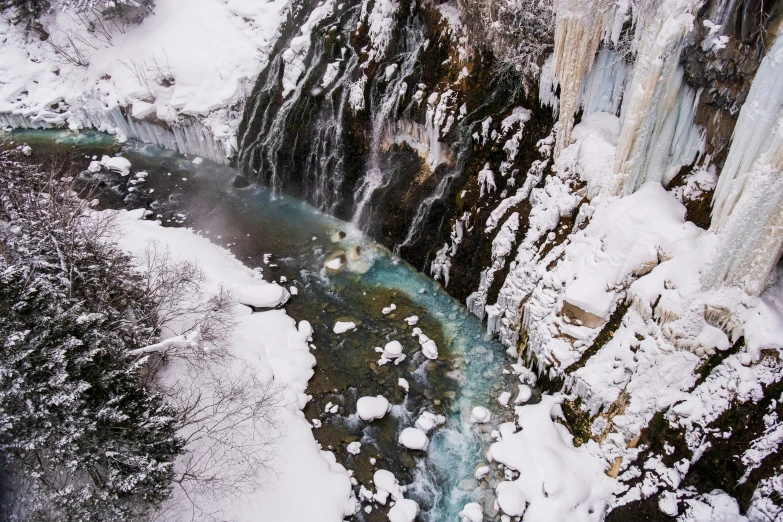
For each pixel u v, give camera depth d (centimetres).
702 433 870
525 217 1200
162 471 852
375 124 1473
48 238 986
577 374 1004
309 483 979
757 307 851
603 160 1062
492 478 996
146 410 893
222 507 917
